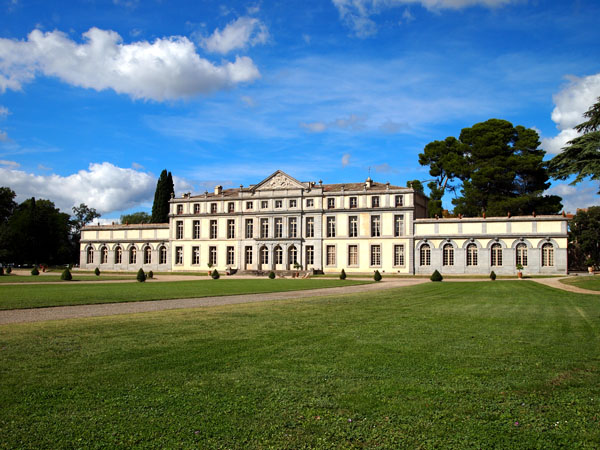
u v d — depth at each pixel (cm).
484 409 888
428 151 9162
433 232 7181
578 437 771
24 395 950
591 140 3588
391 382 1038
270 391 979
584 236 8344
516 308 2400
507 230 6788
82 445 738
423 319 1962
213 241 8562
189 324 1830
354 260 7631
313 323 1852
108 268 9338
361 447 739
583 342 1452
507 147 7888
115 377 1068
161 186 10744
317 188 7925
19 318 2047
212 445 743
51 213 11644
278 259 8094
